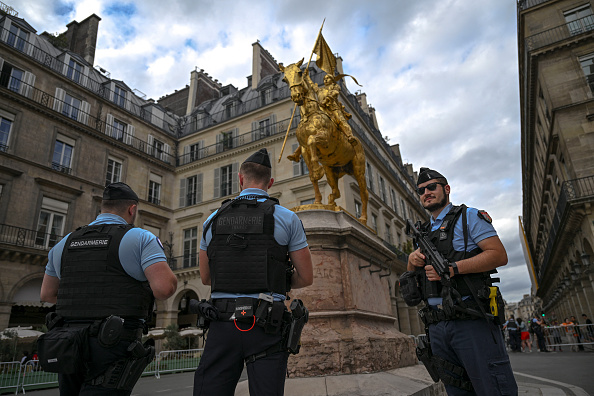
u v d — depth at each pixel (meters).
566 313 32.06
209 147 28.80
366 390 2.93
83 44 28.12
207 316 1.64
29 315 20.95
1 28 21.34
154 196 27.45
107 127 25.17
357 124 26.70
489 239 1.95
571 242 18.55
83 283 1.81
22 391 9.52
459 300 1.88
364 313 4.01
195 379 1.62
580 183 15.87
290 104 26.06
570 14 19.17
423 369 4.05
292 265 1.88
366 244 4.55
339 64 29.12
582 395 4.36
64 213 21.41
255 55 32.47
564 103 17.42
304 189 22.52
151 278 1.86
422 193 2.32
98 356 1.68
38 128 20.98
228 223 1.76
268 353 1.56
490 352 1.86
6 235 18.56
